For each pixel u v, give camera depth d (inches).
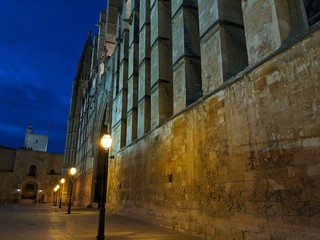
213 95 408.2
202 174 414.6
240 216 323.6
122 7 1229.7
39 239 358.3
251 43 351.9
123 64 1055.6
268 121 301.1
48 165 2795.3
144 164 681.0
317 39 257.0
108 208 978.7
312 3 412.5
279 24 313.6
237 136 345.4
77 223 580.4
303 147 256.8
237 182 335.3
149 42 821.2
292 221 257.3
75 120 2674.7
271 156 290.7
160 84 662.5
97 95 1657.2
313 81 256.1
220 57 417.7
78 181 2073.1
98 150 1505.9
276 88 296.0
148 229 486.3
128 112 911.0
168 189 527.2
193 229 420.5
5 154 2650.1
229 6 453.1
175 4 622.5
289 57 284.4
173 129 536.7
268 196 287.4
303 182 251.9
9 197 2532.0
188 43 556.1
